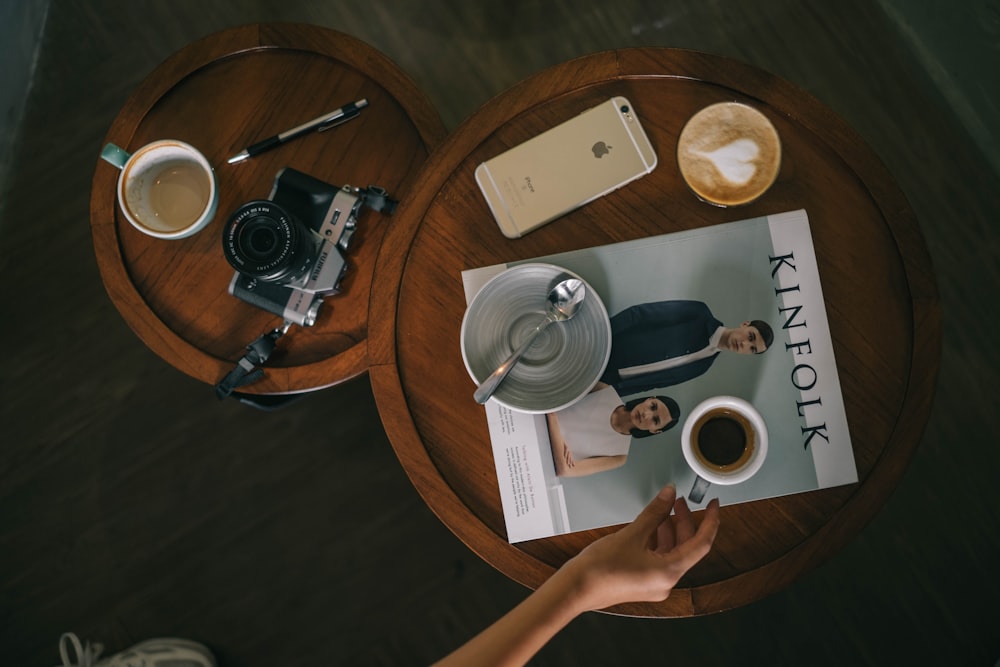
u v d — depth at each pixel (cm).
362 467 160
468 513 91
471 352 90
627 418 91
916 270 92
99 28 175
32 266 169
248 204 92
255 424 162
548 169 94
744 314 92
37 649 158
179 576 159
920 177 162
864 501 89
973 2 151
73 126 173
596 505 90
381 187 106
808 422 91
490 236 94
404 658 154
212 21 174
